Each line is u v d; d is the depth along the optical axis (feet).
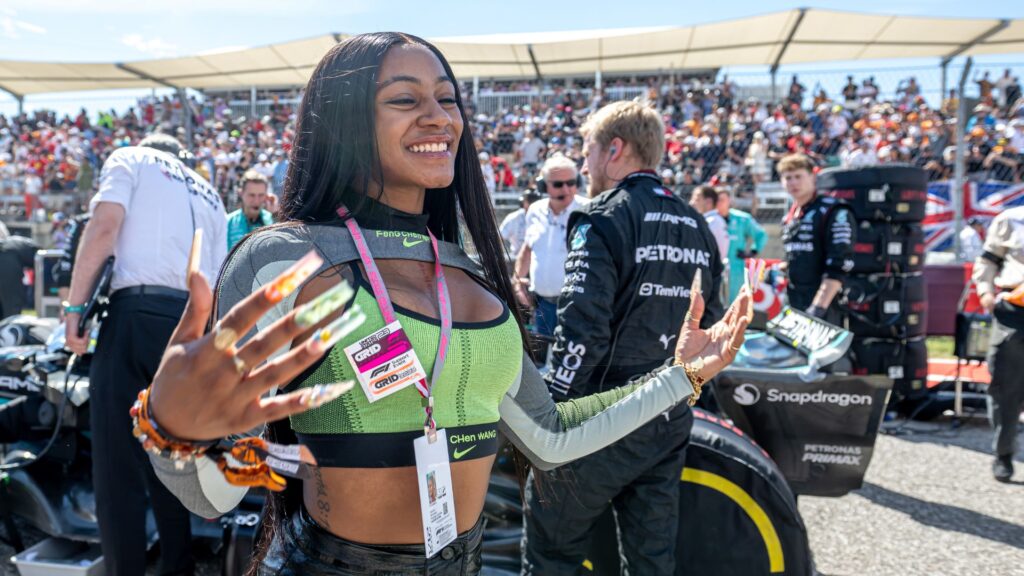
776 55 50.85
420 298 3.77
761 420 9.41
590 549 8.02
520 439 4.45
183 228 8.77
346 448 3.48
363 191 3.84
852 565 10.50
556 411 4.64
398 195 4.06
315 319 2.41
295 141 4.05
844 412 9.23
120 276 8.37
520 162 49.93
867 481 13.98
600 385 7.12
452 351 3.69
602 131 7.82
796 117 49.73
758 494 7.75
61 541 10.07
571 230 7.34
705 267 7.47
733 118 50.29
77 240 12.51
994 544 11.19
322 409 3.50
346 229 3.75
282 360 2.48
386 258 3.79
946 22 43.06
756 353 9.91
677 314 7.21
